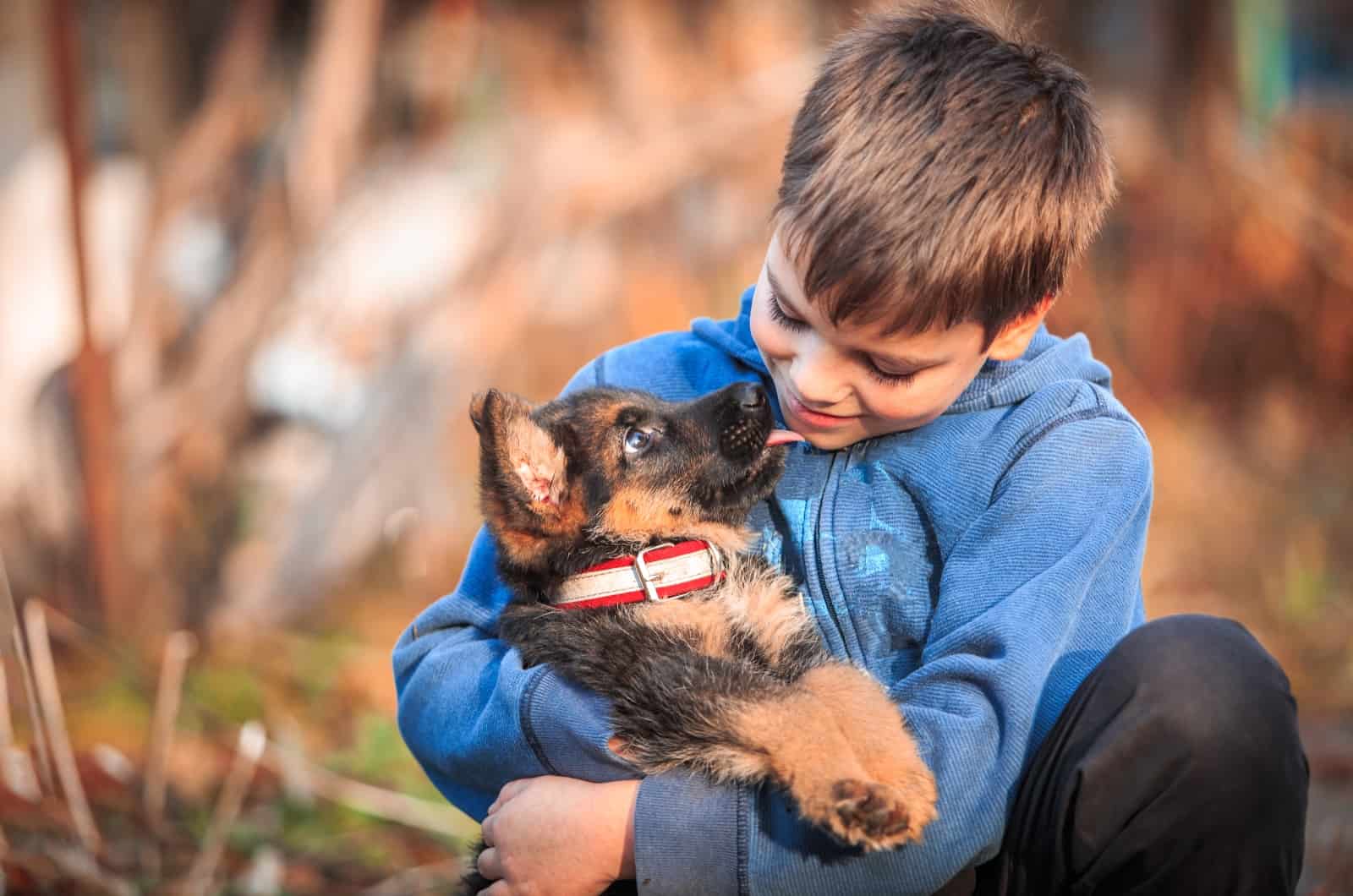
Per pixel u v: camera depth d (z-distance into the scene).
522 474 3.91
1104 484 3.44
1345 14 13.01
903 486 3.64
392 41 10.59
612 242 9.87
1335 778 6.10
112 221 9.63
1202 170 11.34
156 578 7.92
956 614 3.36
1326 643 7.85
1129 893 3.09
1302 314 11.45
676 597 3.90
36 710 5.47
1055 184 3.15
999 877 3.23
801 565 3.78
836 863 3.07
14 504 8.07
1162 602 8.43
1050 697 3.29
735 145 9.68
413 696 3.83
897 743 3.11
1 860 5.09
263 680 7.34
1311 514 9.60
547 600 3.94
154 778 5.65
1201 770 2.97
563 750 3.38
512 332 8.88
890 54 3.20
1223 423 11.17
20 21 9.52
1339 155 11.97
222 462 8.64
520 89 10.40
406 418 8.55
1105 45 11.78
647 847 3.15
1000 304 3.14
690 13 10.42
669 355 4.35
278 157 8.82
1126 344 11.53
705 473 3.89
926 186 3.00
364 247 9.48
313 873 5.43
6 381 8.76
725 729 3.20
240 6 9.09
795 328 3.31
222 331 8.57
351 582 8.66
